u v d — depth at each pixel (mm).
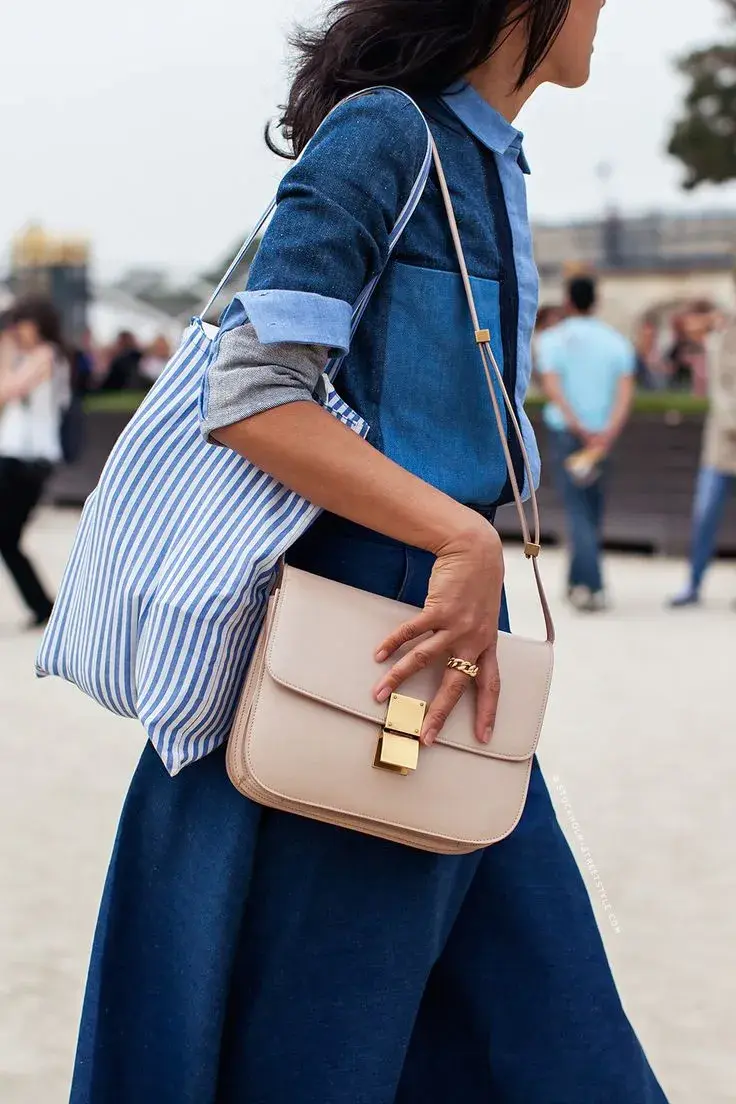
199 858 1518
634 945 3061
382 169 1431
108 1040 1577
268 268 1397
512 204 1585
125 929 1583
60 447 7074
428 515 1414
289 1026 1531
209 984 1499
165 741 1438
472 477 1537
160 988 1555
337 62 1561
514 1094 1681
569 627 7543
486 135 1560
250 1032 1539
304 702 1416
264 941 1523
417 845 1491
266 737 1403
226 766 1458
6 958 2930
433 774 1465
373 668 1439
